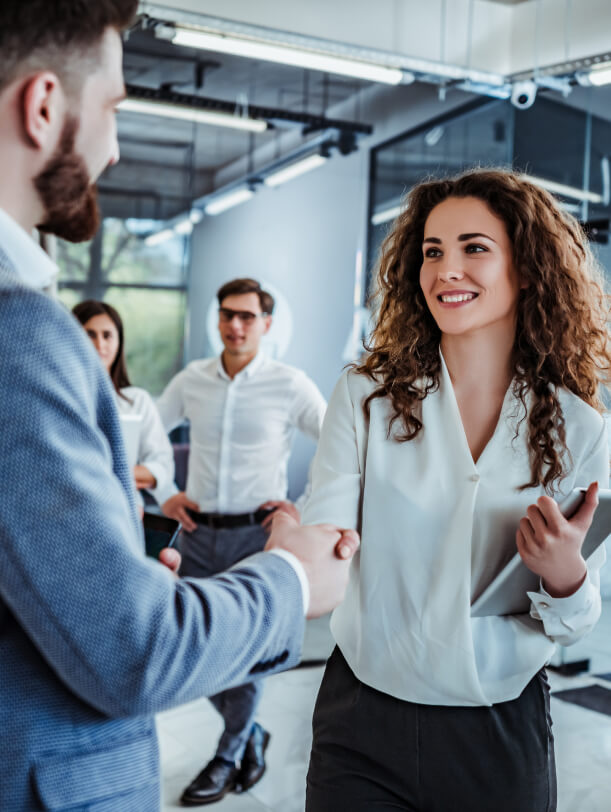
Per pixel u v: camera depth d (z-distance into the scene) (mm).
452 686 1329
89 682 708
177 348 5012
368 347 1569
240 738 3127
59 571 685
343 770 1391
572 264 1441
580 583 1286
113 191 4883
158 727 3750
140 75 4977
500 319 1418
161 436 3650
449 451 1379
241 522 3447
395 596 1370
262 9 5215
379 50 4750
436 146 5621
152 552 1142
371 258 5598
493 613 1363
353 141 5477
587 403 1472
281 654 820
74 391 718
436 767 1346
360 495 1438
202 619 737
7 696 743
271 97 5262
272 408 3514
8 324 693
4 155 766
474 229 1382
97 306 3635
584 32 5391
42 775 741
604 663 4516
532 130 5273
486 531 1366
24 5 733
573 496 1243
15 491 679
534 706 1386
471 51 5902
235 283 3539
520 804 1337
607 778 3293
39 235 4414
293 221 5355
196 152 5098
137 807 804
